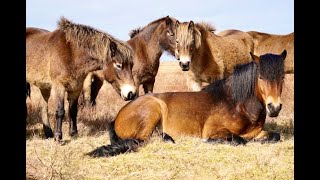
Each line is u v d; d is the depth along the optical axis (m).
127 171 5.14
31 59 7.74
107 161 5.61
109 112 11.15
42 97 8.25
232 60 9.70
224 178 4.81
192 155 5.67
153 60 9.78
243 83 6.44
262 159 5.35
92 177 4.93
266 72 6.08
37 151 6.32
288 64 12.98
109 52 7.39
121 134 6.39
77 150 6.42
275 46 13.26
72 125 8.12
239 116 6.46
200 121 6.58
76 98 7.96
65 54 7.41
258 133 6.65
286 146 6.10
